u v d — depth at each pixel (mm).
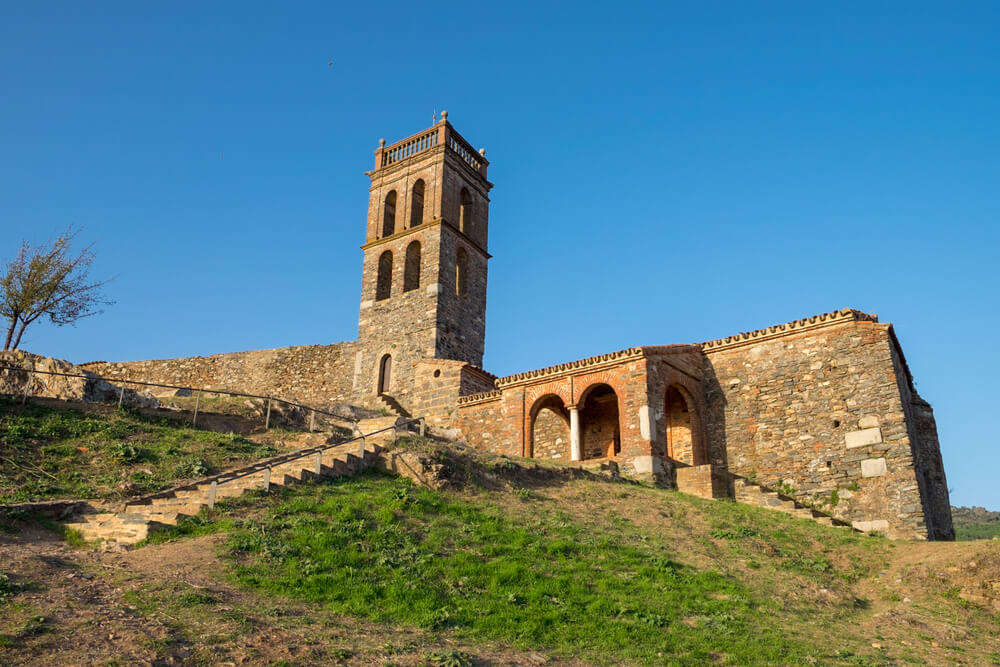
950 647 16125
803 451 30641
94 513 18984
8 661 10344
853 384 30203
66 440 23812
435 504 21484
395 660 12297
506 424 36938
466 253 49438
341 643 12609
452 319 46406
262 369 53031
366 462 24172
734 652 14648
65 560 15180
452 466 24578
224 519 18172
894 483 27828
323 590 14992
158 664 10852
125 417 26906
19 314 33969
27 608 12180
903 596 19516
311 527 18172
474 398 39594
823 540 24062
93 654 10859
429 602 15211
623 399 32656
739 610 16938
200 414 29547
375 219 51094
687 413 35156
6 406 25094
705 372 34844
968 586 19375
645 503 26203
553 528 21312
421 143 51375
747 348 33906
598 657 14000
